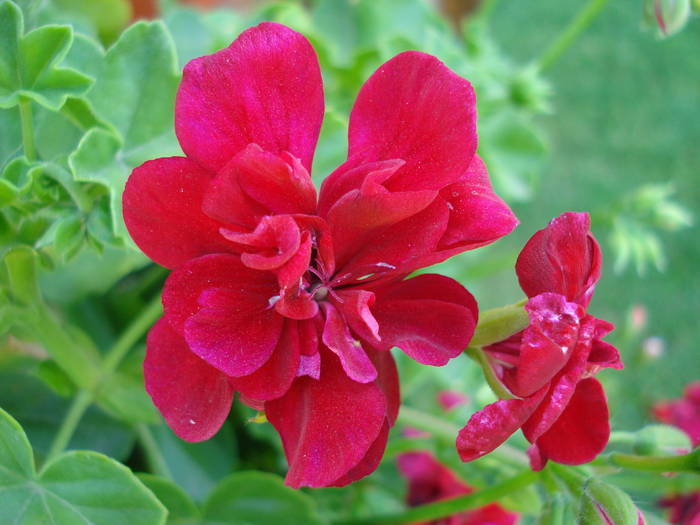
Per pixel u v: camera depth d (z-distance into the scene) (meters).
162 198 0.09
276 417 0.10
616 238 0.22
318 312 0.10
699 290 0.38
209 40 0.19
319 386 0.10
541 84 0.21
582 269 0.10
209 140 0.09
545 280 0.10
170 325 0.10
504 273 0.36
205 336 0.09
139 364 0.15
